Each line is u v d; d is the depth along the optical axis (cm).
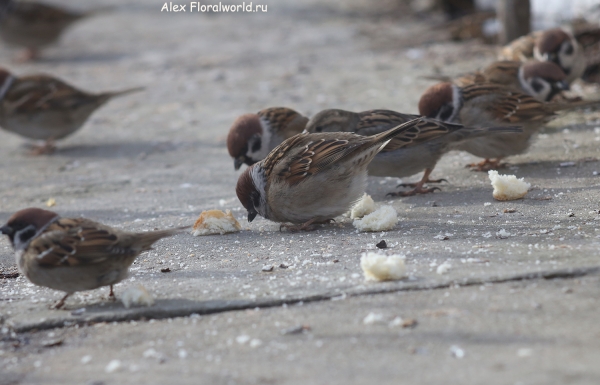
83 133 1872
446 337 597
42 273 742
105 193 1352
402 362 562
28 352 670
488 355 558
